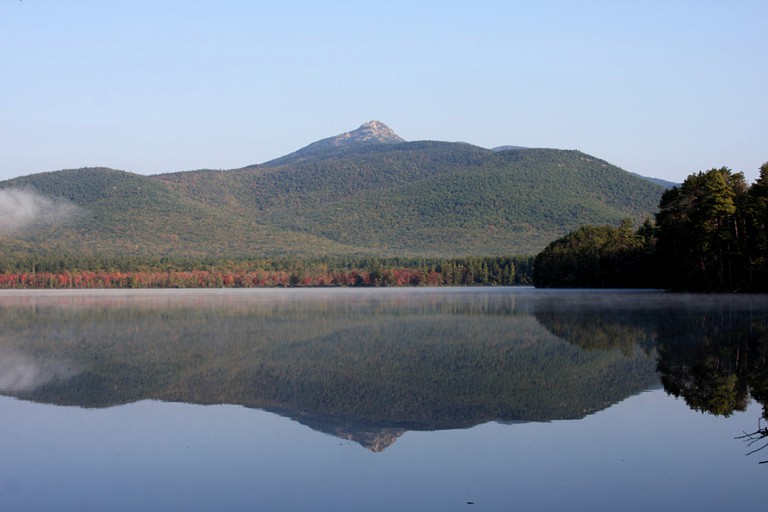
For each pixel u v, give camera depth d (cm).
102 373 3766
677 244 10681
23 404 3064
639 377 3509
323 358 4228
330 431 2625
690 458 2280
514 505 1931
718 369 3712
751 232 9944
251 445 2466
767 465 2214
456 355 4291
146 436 2581
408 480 2119
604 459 2280
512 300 10306
